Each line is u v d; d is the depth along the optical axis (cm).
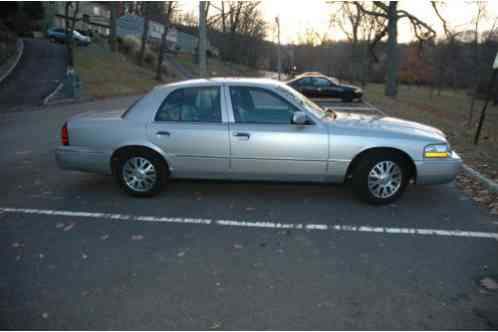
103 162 515
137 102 514
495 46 1551
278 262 358
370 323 273
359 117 532
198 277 332
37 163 708
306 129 478
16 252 374
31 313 283
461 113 1855
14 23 4331
